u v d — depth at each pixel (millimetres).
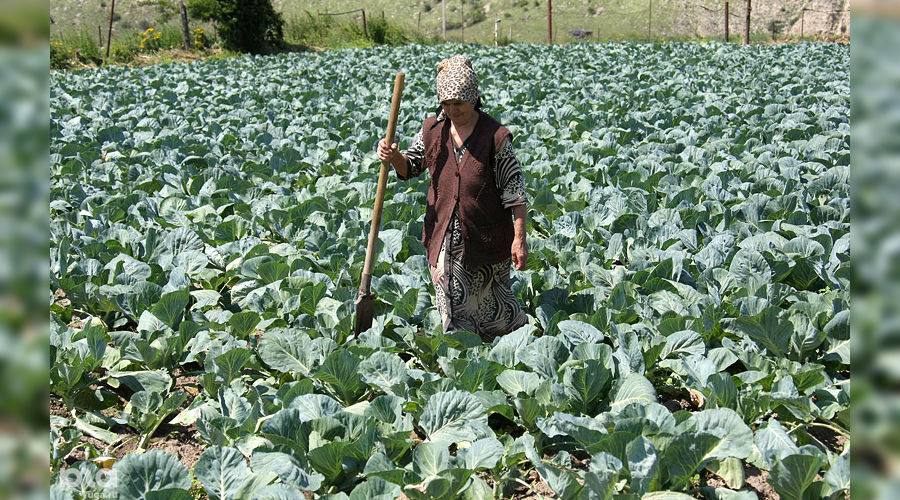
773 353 4164
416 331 4574
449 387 3705
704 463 3137
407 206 6477
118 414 3930
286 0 86250
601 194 7078
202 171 8086
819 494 2998
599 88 15109
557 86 15906
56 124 11203
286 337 4125
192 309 4887
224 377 3973
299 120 11555
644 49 24750
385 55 24406
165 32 29844
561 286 5008
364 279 4398
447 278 4383
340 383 3842
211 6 29266
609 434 3209
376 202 4344
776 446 3262
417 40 37594
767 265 4984
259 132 11039
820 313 4297
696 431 3201
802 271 5156
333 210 6961
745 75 17141
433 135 4312
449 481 2943
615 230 6117
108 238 6102
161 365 4242
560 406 3576
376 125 11531
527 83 16375
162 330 4449
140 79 18016
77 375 3941
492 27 72062
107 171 8500
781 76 16766
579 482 3197
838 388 3893
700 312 4520
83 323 4957
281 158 8961
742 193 7215
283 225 6441
